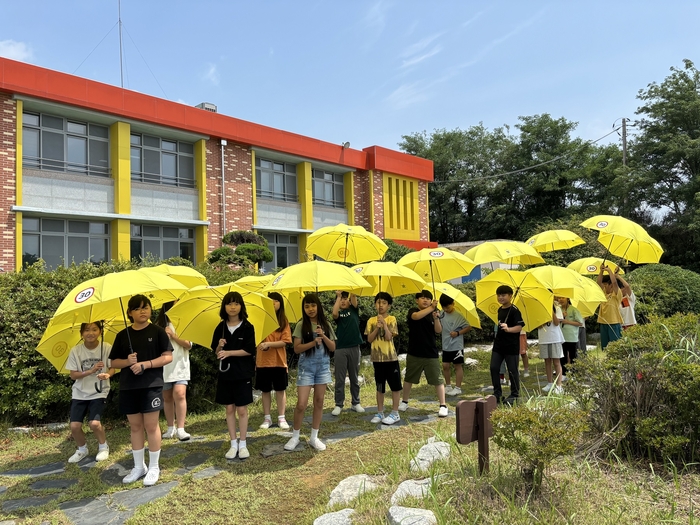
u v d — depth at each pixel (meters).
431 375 6.79
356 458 5.27
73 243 15.50
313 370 5.58
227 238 17.58
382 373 6.65
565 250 18.58
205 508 4.21
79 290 4.66
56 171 15.12
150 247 17.36
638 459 4.49
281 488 4.58
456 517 3.38
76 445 5.98
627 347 5.15
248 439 6.05
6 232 13.80
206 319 5.85
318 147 22.33
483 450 4.01
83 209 15.54
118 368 5.07
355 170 24.53
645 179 29.09
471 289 14.24
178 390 6.06
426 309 6.75
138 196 16.95
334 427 6.52
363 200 24.83
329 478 4.78
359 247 8.11
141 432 4.93
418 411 7.20
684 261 29.58
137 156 17.28
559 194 39.03
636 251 8.71
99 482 4.84
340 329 7.37
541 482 3.77
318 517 3.81
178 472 5.05
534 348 13.05
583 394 4.96
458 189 44.75
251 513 4.12
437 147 45.50
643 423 4.35
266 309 5.88
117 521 4.05
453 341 8.47
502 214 41.22
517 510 3.41
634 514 3.48
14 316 6.68
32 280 7.22
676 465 4.30
